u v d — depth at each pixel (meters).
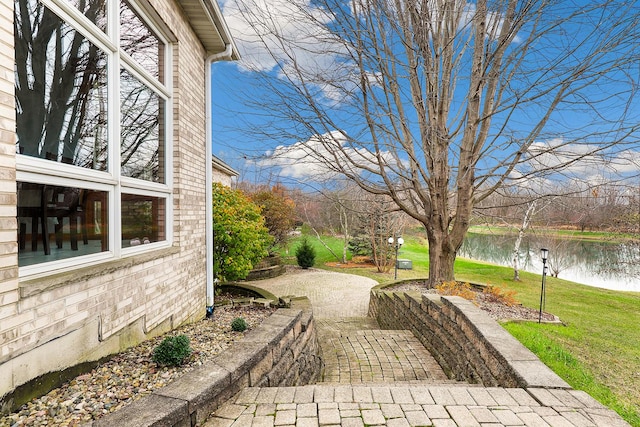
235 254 8.07
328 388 2.54
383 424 2.09
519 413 2.22
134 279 3.11
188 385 2.14
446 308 4.46
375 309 9.15
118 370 2.56
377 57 6.96
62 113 2.37
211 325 4.21
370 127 7.71
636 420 2.84
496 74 7.01
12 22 1.87
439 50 6.81
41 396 2.05
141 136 3.52
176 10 4.13
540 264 19.25
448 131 7.59
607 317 8.41
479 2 6.63
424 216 8.59
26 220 2.07
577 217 13.74
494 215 9.02
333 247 25.59
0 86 1.79
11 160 1.85
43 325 2.06
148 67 3.71
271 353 3.03
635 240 14.79
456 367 4.06
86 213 2.61
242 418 2.14
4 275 1.79
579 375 3.67
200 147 5.05
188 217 4.49
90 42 2.62
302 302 5.53
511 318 6.19
